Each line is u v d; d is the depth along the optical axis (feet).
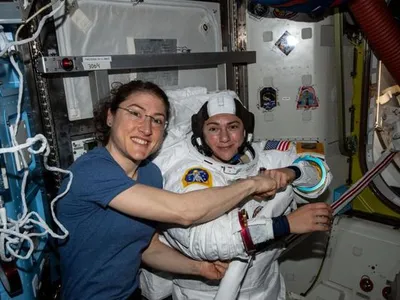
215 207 4.07
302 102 8.14
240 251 4.29
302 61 7.93
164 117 4.58
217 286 5.51
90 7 5.89
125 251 4.69
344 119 8.25
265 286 5.80
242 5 8.04
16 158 4.13
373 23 6.77
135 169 4.84
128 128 4.28
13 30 4.89
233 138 5.21
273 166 5.71
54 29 5.49
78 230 4.39
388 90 8.25
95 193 3.97
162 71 7.13
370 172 7.02
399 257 7.57
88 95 6.14
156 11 6.80
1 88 4.01
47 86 5.57
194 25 7.49
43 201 5.66
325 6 6.51
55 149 5.77
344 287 8.33
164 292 6.37
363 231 8.18
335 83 8.14
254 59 8.14
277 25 7.91
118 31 6.32
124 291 5.01
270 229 4.42
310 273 8.82
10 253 3.77
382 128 8.39
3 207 3.52
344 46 8.10
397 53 6.86
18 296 4.28
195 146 5.46
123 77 6.56
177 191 4.73
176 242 5.05
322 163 5.54
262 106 8.43
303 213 4.72
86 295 4.65
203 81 7.97
